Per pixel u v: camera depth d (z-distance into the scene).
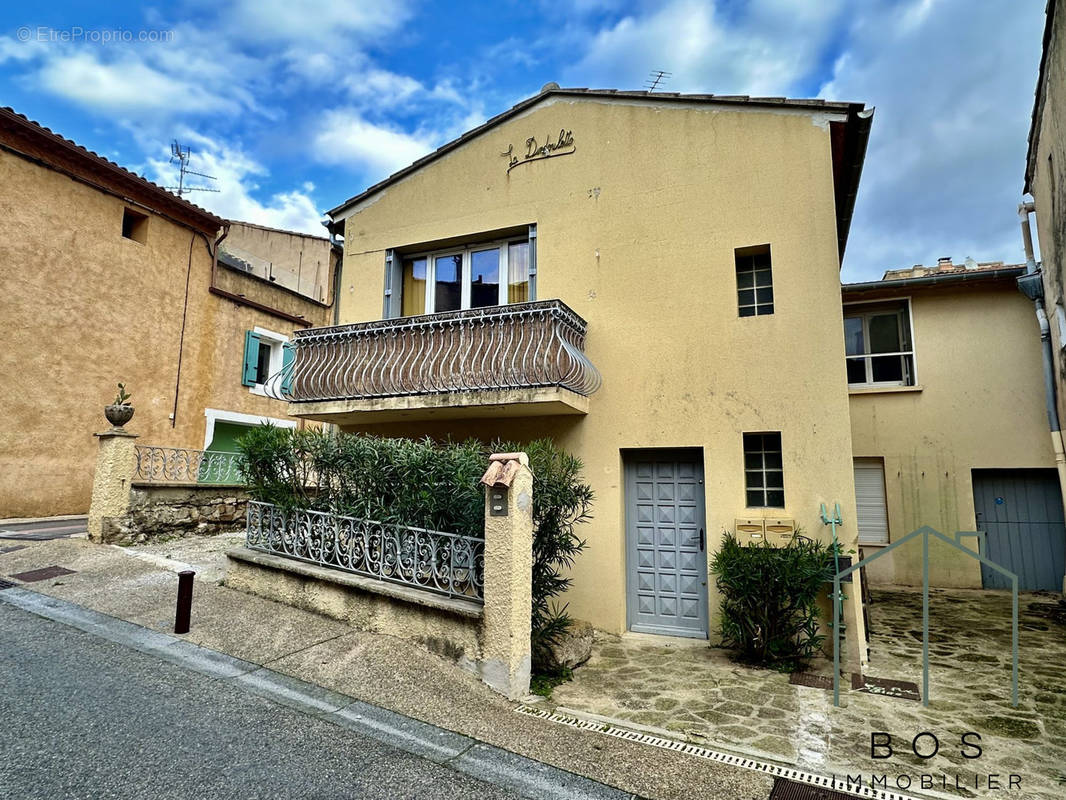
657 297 7.25
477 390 6.88
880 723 4.34
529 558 4.86
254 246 19.86
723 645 6.36
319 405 7.97
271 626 5.31
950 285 10.30
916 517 10.30
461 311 7.30
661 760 3.60
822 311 6.49
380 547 5.46
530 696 4.66
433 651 4.89
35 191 10.79
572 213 7.89
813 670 5.57
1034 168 9.07
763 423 6.56
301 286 18.89
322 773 3.17
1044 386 9.73
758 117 7.09
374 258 9.21
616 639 6.68
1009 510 10.02
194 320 13.94
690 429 6.86
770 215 6.86
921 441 10.40
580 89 7.99
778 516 6.36
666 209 7.38
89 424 11.51
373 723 3.81
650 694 4.93
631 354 7.27
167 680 4.20
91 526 8.25
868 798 3.25
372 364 7.67
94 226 11.80
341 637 5.11
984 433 10.05
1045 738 4.09
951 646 6.54
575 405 6.92
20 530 9.21
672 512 7.08
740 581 5.79
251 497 6.88
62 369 11.09
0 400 10.16
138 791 2.88
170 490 9.05
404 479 5.45
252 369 15.48
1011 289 10.16
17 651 4.54
